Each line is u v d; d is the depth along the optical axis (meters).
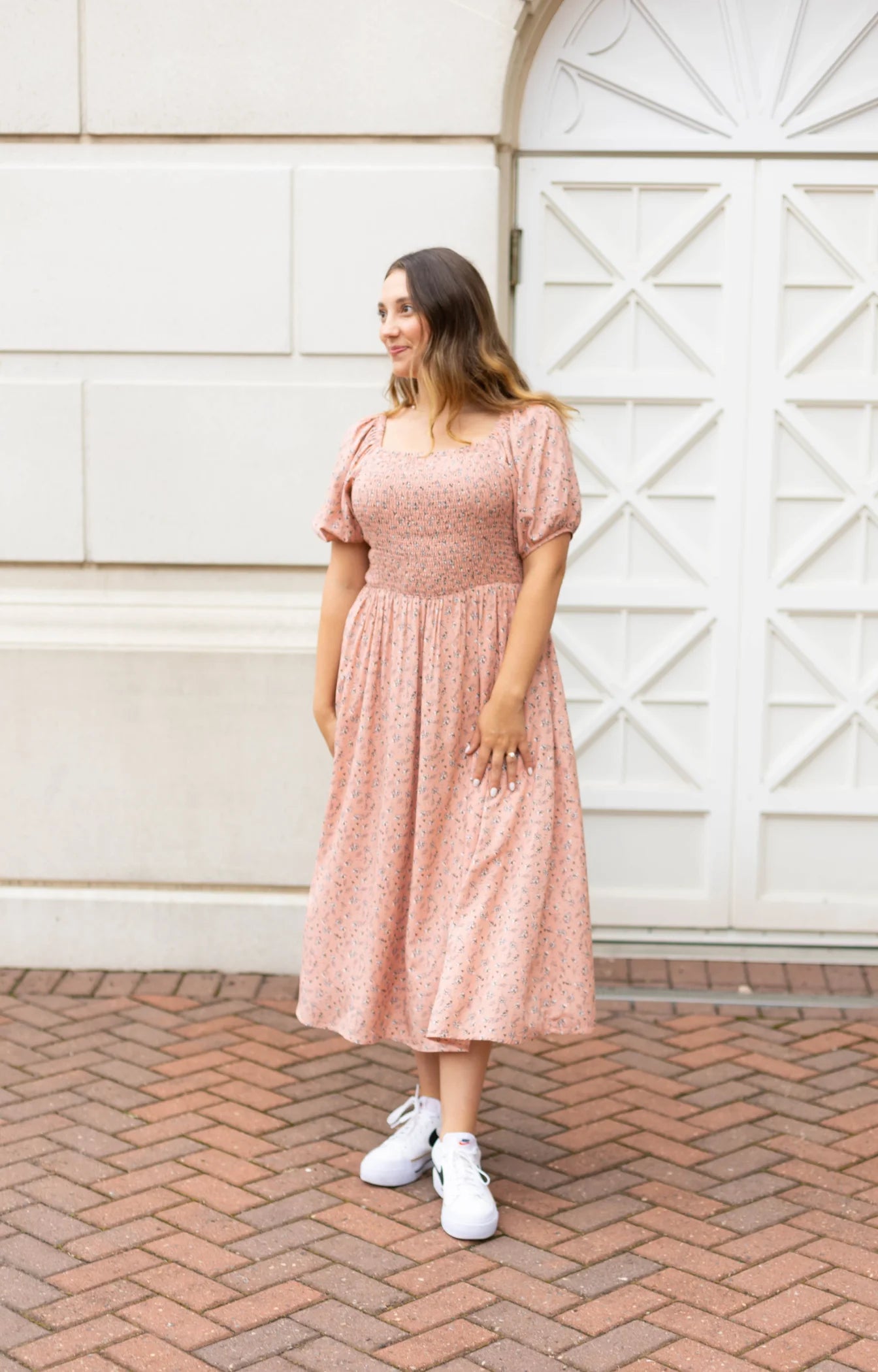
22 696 4.27
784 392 4.31
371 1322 2.58
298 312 4.12
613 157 4.25
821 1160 3.24
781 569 4.38
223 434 4.17
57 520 4.23
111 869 4.33
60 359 4.19
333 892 3.07
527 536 2.90
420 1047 3.00
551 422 2.89
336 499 3.04
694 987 4.29
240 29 4.02
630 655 4.44
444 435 2.91
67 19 4.04
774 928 4.48
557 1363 2.46
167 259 4.12
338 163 4.08
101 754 4.28
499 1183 3.12
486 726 2.87
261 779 4.26
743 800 4.45
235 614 4.23
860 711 4.40
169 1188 3.08
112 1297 2.65
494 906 2.90
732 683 4.41
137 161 4.11
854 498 4.34
